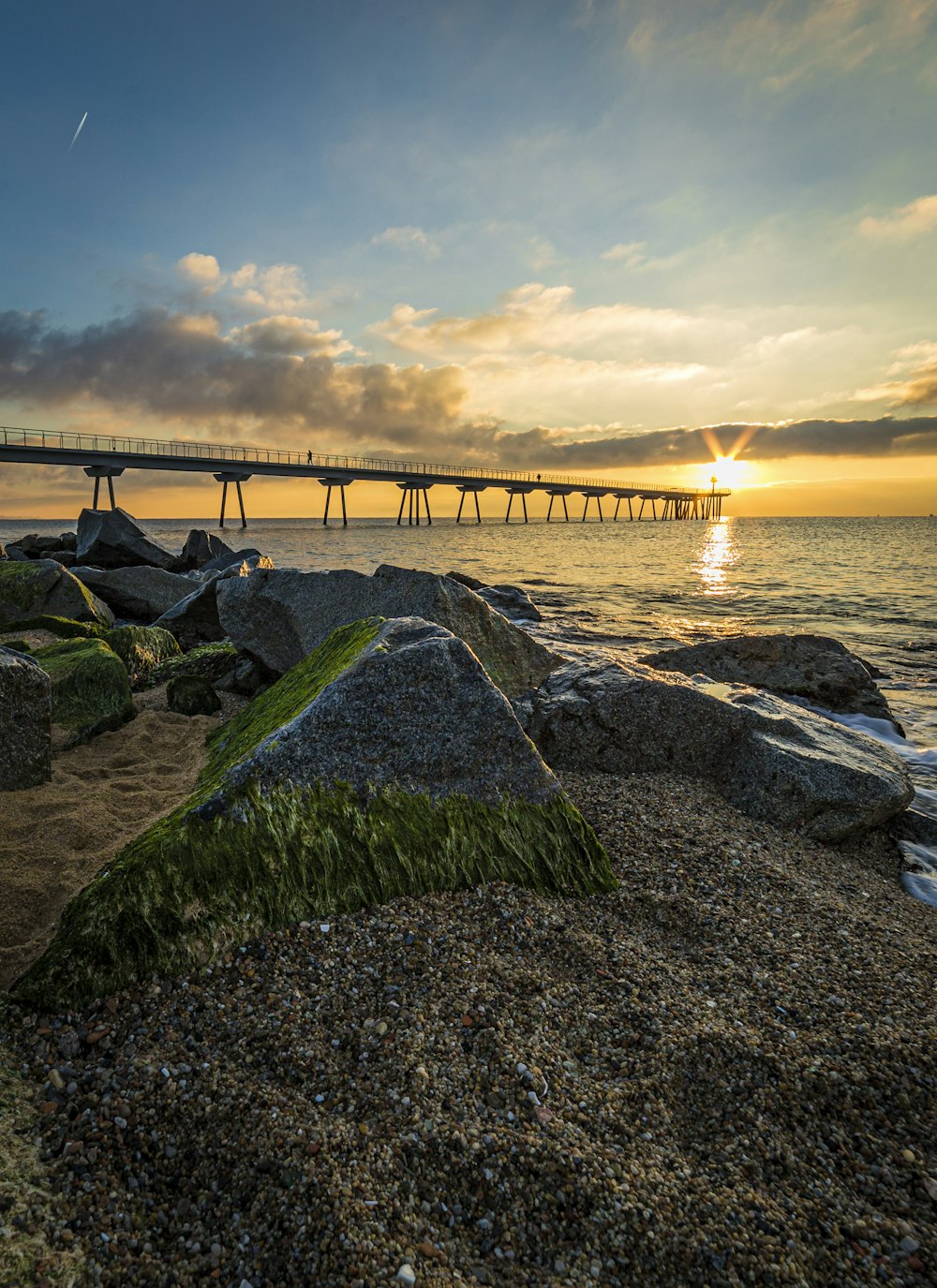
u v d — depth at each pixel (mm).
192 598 12547
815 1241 2443
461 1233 2439
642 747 6734
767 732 6719
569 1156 2691
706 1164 2730
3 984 3412
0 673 5219
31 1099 2867
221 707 7980
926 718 11680
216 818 4047
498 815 4551
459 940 3863
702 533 100875
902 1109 2967
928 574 36875
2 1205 2391
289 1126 2752
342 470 94188
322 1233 2389
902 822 6473
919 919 4770
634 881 4617
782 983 3729
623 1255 2389
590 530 114875
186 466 74500
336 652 5914
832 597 27672
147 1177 2590
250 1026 3223
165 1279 2270
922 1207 2576
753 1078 3092
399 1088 2949
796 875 5000
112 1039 3158
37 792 5266
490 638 8062
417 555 50938
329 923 3863
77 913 3664
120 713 7102
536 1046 3203
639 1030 3330
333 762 4395
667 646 17094
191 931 3639
